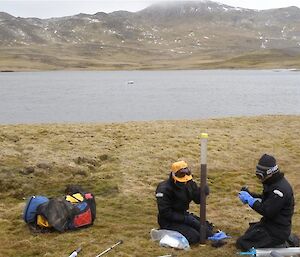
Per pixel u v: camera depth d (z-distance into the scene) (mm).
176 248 9992
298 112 53656
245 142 22234
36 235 11078
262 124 27125
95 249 10148
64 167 17109
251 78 161625
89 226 11695
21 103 69438
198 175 17219
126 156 19031
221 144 21516
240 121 28109
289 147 21844
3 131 23219
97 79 164125
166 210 10258
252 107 60562
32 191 15102
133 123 26969
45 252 10086
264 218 9734
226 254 9719
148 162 18312
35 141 21266
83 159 18312
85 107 62469
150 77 180125
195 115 51625
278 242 9484
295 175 17531
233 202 14133
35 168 16781
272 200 9195
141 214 12930
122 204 13812
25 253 10078
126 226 11695
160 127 25234
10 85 124750
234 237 10906
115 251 10000
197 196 10391
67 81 149500
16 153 18859
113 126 25375
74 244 10438
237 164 18891
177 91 97312
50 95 86875
